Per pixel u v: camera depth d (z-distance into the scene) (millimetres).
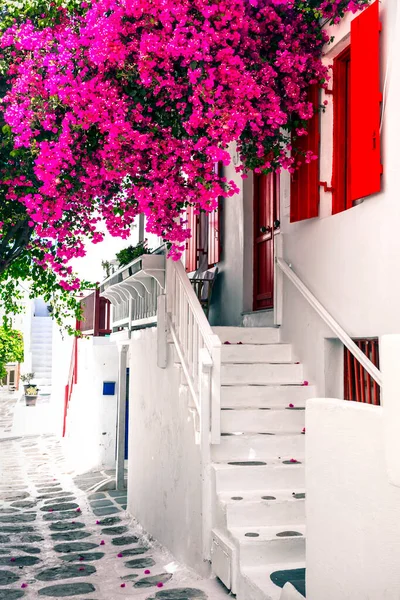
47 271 9008
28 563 6637
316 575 3787
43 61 5562
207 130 5422
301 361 6910
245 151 6395
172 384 7035
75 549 7168
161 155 5770
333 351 6379
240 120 5445
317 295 6434
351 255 5758
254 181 8812
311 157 6207
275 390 6566
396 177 5059
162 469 7312
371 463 3193
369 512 3197
